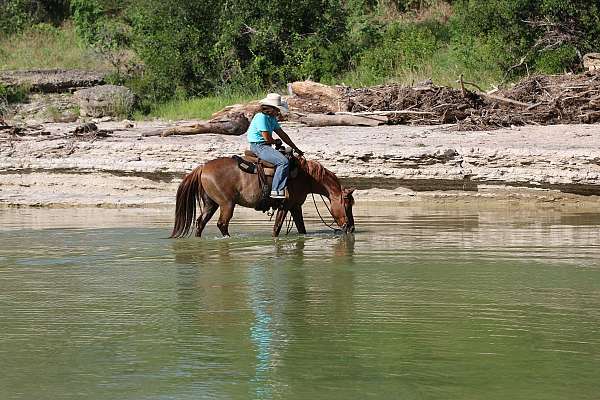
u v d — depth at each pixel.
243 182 14.02
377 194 19.48
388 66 31.50
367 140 21.89
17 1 42.12
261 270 11.43
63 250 13.30
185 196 14.27
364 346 7.91
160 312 9.24
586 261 11.72
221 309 9.33
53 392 6.84
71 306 9.57
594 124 23.09
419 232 14.64
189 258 12.45
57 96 33.94
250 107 25.97
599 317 8.79
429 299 9.63
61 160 21.72
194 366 7.40
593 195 18.11
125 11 39.00
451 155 19.17
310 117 25.23
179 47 33.38
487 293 9.89
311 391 6.77
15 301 9.84
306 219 16.98
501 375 7.08
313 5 33.53
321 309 9.27
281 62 33.19
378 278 10.79
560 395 6.62
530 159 18.59
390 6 37.41
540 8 29.50
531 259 11.92
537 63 28.69
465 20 31.00
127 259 12.44
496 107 24.66
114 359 7.64
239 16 33.44
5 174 22.08
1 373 7.30
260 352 7.77
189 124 24.67
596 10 28.95
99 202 19.78
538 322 8.63
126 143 22.28
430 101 25.25
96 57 37.66
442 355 7.62
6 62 38.19
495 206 18.36
